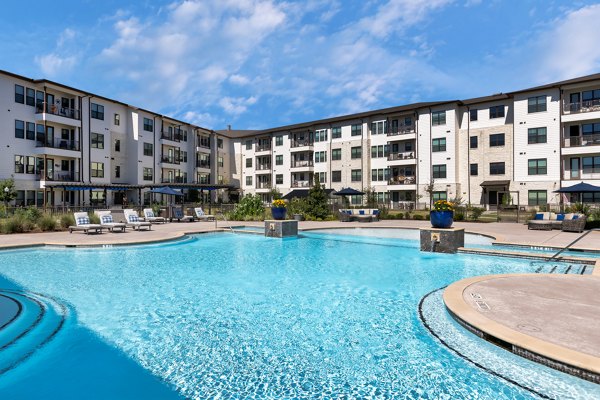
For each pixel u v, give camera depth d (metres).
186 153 53.03
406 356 4.62
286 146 56.66
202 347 4.94
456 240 12.43
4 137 32.06
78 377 4.18
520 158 38.00
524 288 6.70
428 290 7.84
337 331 5.49
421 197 43.69
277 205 17.73
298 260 11.59
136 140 44.19
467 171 41.97
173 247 14.50
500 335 4.46
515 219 25.77
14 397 3.79
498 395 3.70
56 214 22.70
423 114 44.06
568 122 35.69
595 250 11.88
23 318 6.10
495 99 40.31
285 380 4.07
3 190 28.86
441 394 3.75
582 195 34.78
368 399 3.68
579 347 4.09
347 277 9.15
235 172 62.69
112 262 11.19
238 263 11.07
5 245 12.98
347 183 50.34
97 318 6.11
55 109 35.62
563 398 3.60
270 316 6.19
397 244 15.42
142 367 4.39
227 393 3.82
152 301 7.07
